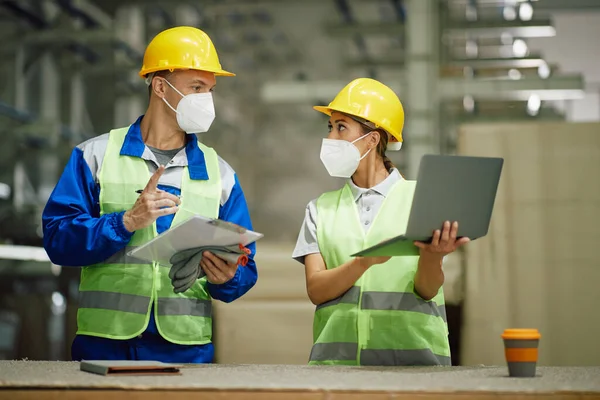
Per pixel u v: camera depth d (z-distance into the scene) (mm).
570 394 1520
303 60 13344
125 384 1576
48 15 9383
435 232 2004
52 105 10016
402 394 1529
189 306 2383
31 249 8453
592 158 3895
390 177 2510
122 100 11148
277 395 1546
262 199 15172
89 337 2354
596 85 9609
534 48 9797
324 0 10844
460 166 1946
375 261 2232
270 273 4426
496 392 1525
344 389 1537
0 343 6977
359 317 2400
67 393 1576
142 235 2363
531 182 3947
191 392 1557
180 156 2453
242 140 14859
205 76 2402
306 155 15125
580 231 3871
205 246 2127
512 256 3949
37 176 10461
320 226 2490
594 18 9625
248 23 11820
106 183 2383
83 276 2414
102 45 10414
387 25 9906
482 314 3949
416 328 2393
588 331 3822
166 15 11164
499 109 9438
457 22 8531
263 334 4125
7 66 9375
